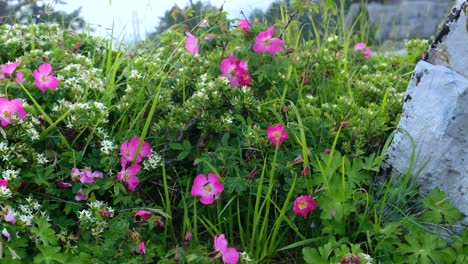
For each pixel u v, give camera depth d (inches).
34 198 25.3
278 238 25.9
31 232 23.0
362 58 40.0
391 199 26.3
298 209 24.5
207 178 25.7
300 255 26.0
